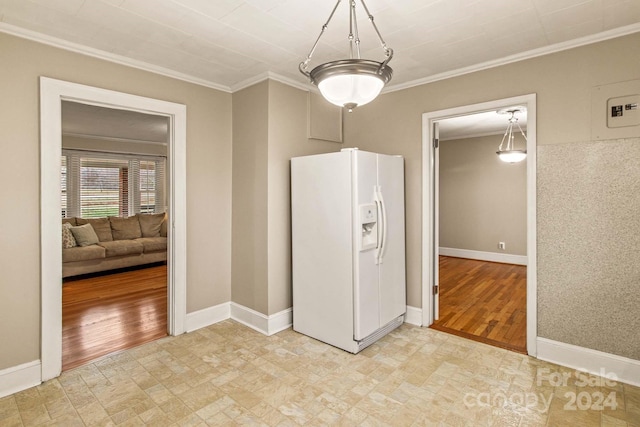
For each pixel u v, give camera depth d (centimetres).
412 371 248
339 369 251
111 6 199
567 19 215
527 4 198
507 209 637
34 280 234
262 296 318
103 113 456
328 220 289
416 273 334
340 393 221
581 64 242
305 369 251
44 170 234
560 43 247
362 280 277
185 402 212
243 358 268
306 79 322
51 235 238
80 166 641
